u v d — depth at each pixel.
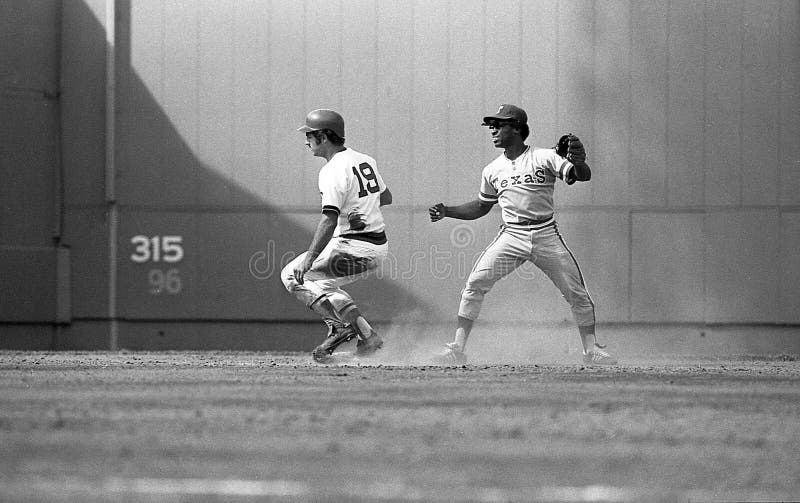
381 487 10.49
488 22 42.59
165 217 44.12
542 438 14.00
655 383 22.47
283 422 15.10
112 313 44.28
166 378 22.77
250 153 43.69
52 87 44.44
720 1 42.28
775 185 42.34
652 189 42.56
